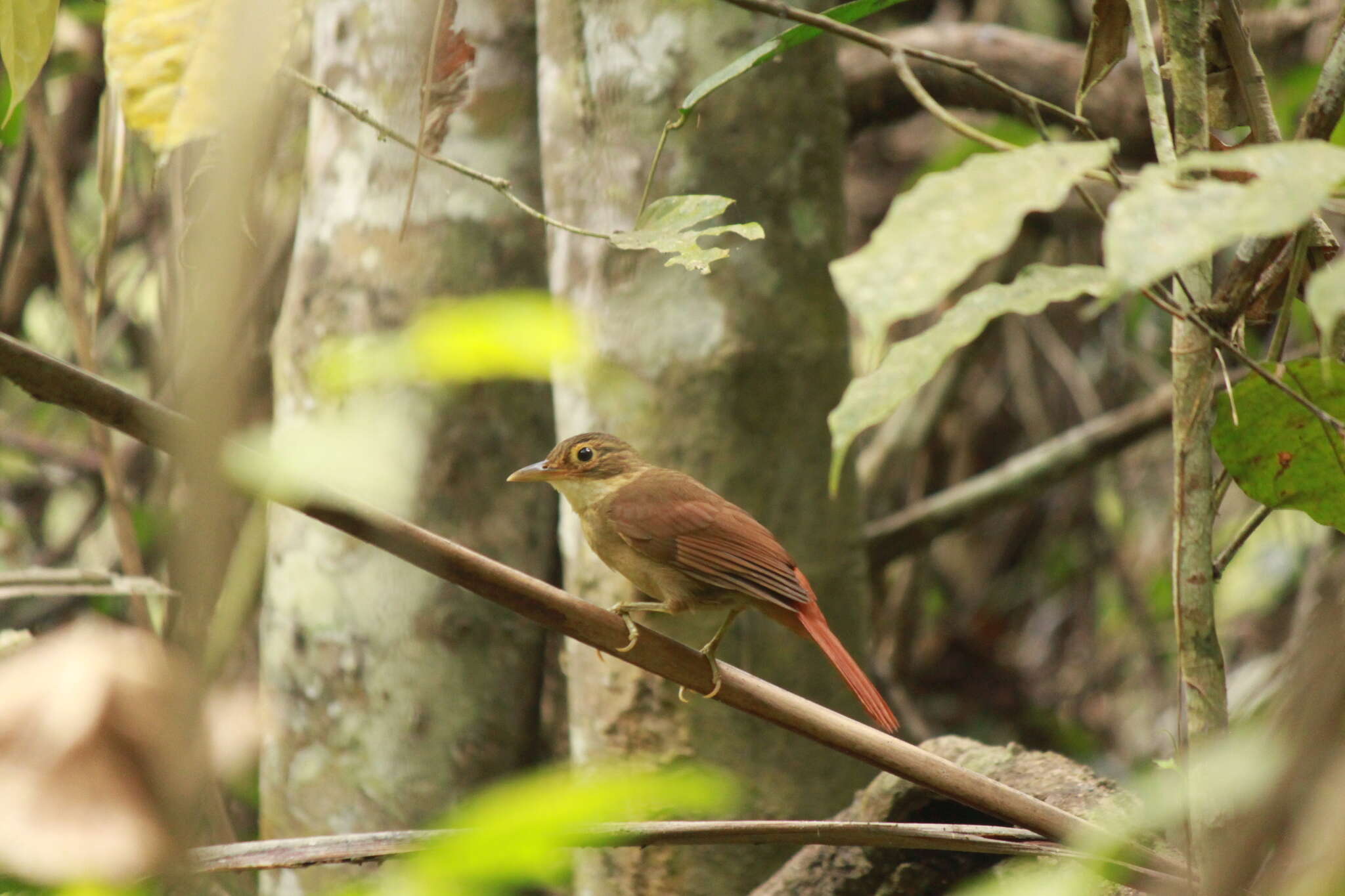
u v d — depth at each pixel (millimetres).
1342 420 4422
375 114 8367
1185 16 4430
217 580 1999
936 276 2752
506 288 8633
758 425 7785
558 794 3246
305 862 4102
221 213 2049
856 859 6305
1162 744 13820
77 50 12250
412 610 8469
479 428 8664
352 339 8391
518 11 8875
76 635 2418
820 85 8062
